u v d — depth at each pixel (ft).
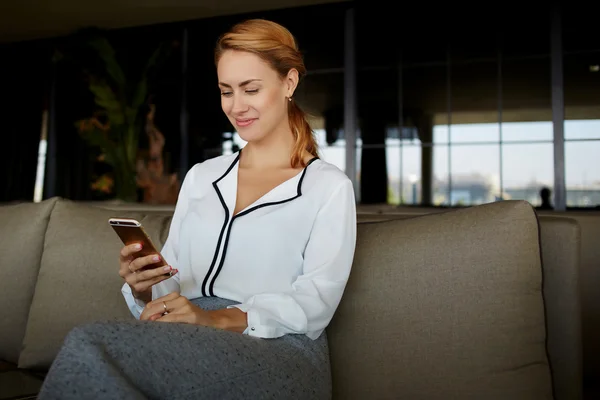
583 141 23.11
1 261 4.86
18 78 27.43
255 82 3.51
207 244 3.56
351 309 3.56
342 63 23.82
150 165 21.20
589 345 3.66
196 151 25.40
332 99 24.03
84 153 26.63
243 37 3.51
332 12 22.03
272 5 21.53
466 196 24.25
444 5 22.68
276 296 3.10
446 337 3.30
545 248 3.46
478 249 3.35
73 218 4.78
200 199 3.80
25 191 27.78
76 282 4.48
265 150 3.77
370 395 3.42
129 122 20.10
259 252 3.42
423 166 24.48
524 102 23.24
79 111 26.50
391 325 3.44
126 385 2.04
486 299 3.27
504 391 3.15
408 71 24.31
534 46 22.81
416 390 3.32
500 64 23.34
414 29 24.07
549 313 3.41
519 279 3.26
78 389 2.02
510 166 23.81
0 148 27.78
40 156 27.66
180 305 2.88
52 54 26.18
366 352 3.47
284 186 3.58
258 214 3.47
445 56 23.91
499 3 22.67
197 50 25.16
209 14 22.56
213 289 3.52
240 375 2.58
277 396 2.72
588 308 3.68
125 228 2.97
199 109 25.29
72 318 4.39
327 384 3.13
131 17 22.95
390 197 24.72
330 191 3.50
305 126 3.87
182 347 2.42
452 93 23.98
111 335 2.24
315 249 3.39
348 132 22.61
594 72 22.34
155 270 3.12
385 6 21.85
